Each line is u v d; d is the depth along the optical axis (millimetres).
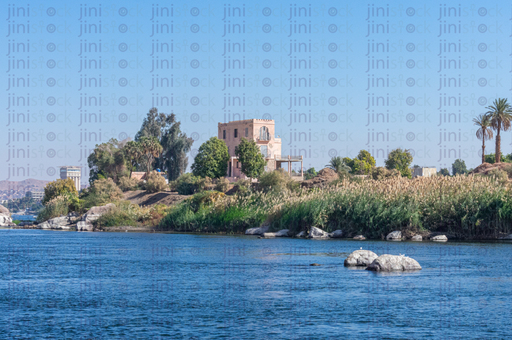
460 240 95438
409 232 99250
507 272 57625
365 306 41906
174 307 41938
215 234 124000
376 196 105938
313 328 35688
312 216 108875
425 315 39031
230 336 33812
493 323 36750
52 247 92000
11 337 33750
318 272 58969
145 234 128125
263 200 128000
